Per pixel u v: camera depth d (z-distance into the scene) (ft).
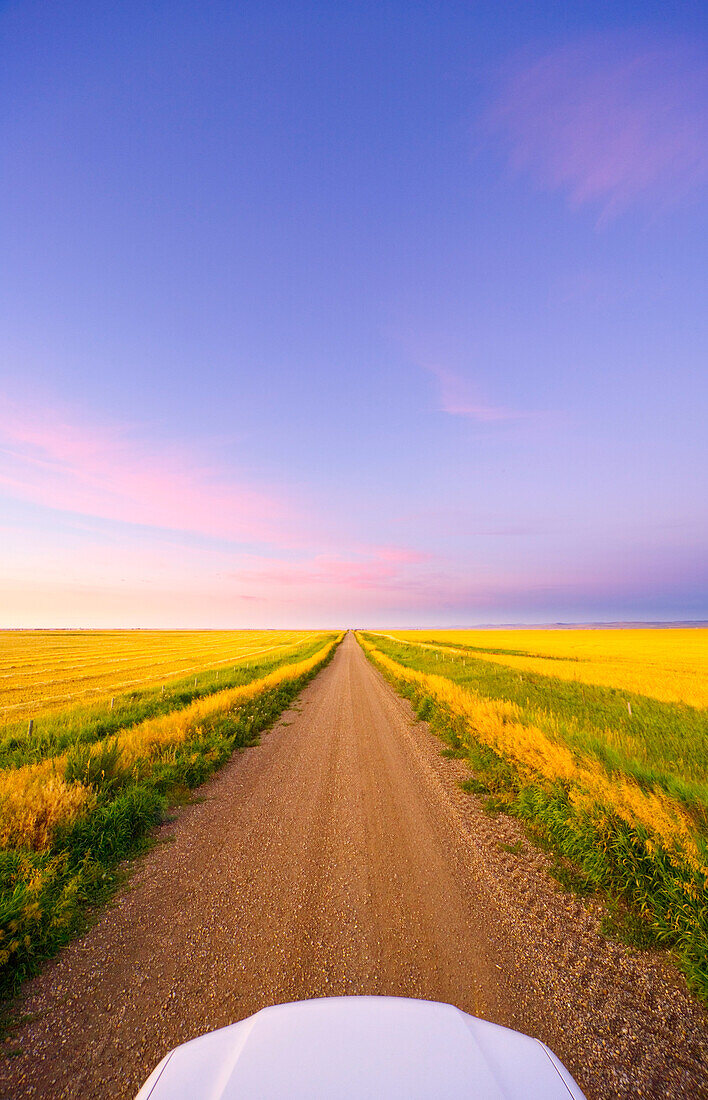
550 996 9.53
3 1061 7.93
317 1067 4.67
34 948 10.71
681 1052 8.19
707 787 17.20
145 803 19.22
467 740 30.76
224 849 16.87
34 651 185.16
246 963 10.57
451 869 15.31
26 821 15.42
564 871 14.93
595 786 17.38
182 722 32.35
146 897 13.61
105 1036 8.47
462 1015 5.75
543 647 167.94
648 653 137.90
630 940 11.49
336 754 30.19
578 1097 4.66
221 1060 4.94
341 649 169.27
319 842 17.43
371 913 12.71
